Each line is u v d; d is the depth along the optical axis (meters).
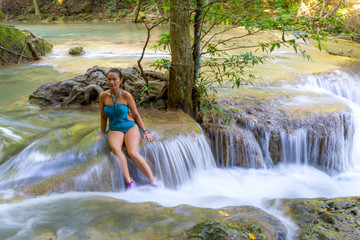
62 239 2.68
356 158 5.93
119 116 4.12
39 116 5.53
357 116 5.82
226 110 5.57
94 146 4.14
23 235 2.74
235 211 3.36
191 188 4.55
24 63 10.09
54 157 3.99
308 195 4.70
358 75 8.76
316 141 5.41
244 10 4.95
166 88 5.52
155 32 15.64
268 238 2.66
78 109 5.93
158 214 3.08
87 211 3.16
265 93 6.51
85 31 16.45
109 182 3.95
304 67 8.51
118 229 2.81
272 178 5.11
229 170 5.27
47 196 3.48
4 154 4.17
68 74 8.58
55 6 24.42
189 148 4.61
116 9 23.22
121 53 11.06
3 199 3.38
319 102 6.14
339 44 11.21
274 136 5.29
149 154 4.21
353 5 11.77
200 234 2.57
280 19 4.75
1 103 6.39
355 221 3.08
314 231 3.01
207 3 5.01
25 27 18.89
